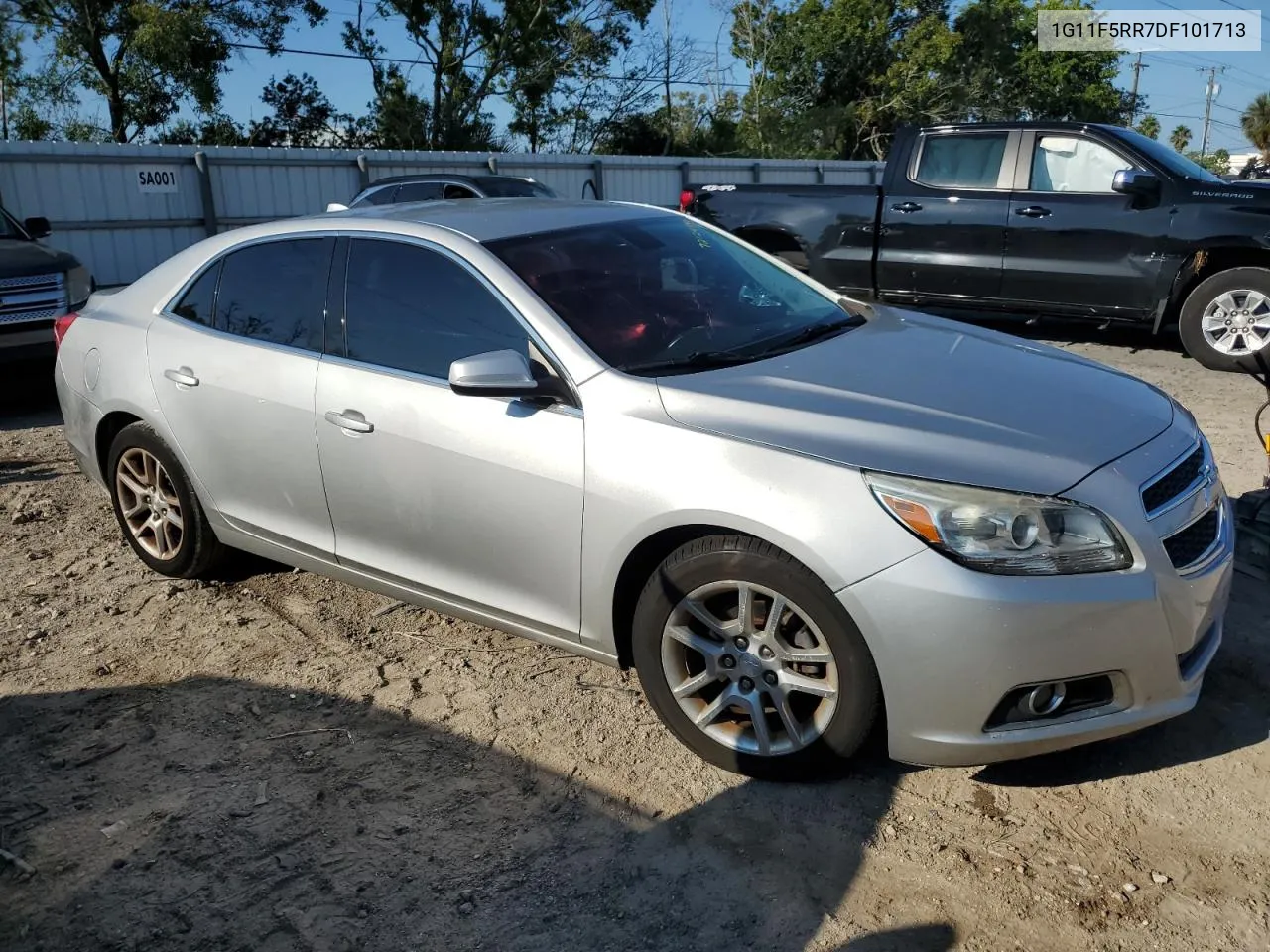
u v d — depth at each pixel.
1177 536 2.94
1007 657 2.68
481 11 34.53
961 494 2.72
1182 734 3.31
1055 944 2.48
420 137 34.75
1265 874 2.68
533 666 3.87
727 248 4.35
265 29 31.12
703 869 2.78
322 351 3.92
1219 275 8.34
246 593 4.59
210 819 3.04
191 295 4.45
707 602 3.12
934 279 9.55
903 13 41.62
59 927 2.64
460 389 3.22
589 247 3.85
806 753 3.00
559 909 2.65
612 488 3.11
